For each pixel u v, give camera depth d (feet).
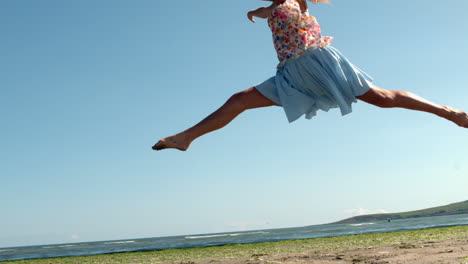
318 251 35.50
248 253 41.42
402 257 22.90
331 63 12.00
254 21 13.87
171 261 37.65
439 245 30.14
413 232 65.36
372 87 11.93
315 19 12.29
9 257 87.35
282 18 12.19
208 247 66.85
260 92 12.17
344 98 12.05
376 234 68.49
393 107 12.03
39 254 93.45
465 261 18.52
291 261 25.90
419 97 12.19
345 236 71.00
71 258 60.64
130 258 50.21
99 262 45.60
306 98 12.26
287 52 12.19
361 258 24.54
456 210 593.01
